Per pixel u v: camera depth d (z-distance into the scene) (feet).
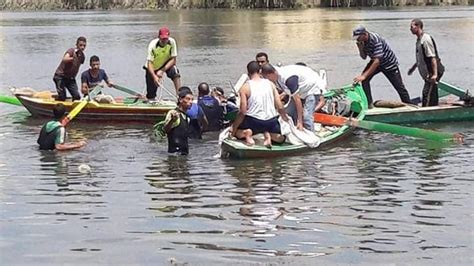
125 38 167.43
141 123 53.57
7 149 44.14
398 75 53.06
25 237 27.48
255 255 25.35
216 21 234.99
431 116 52.16
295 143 42.27
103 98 54.08
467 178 35.73
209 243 26.53
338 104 50.21
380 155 41.47
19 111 60.29
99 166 39.27
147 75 57.26
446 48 125.90
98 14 330.34
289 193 33.24
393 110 51.60
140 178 36.42
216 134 48.42
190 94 42.16
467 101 53.47
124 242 26.76
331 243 26.48
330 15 262.88
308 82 44.60
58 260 25.14
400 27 189.47
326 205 31.22
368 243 26.45
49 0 407.44
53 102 55.47
